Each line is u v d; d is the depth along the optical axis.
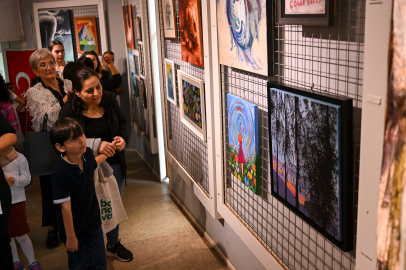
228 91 2.51
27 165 2.84
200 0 2.62
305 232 1.83
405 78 0.99
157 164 5.18
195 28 2.74
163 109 4.21
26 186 2.95
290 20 1.58
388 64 1.05
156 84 4.73
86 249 2.52
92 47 6.12
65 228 2.32
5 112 3.04
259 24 1.83
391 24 1.03
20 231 2.85
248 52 2.00
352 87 1.39
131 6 5.10
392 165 1.05
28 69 5.99
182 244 3.49
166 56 3.97
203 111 2.86
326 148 1.44
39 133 2.83
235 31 2.12
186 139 3.67
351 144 1.36
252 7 1.88
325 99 1.41
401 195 1.02
